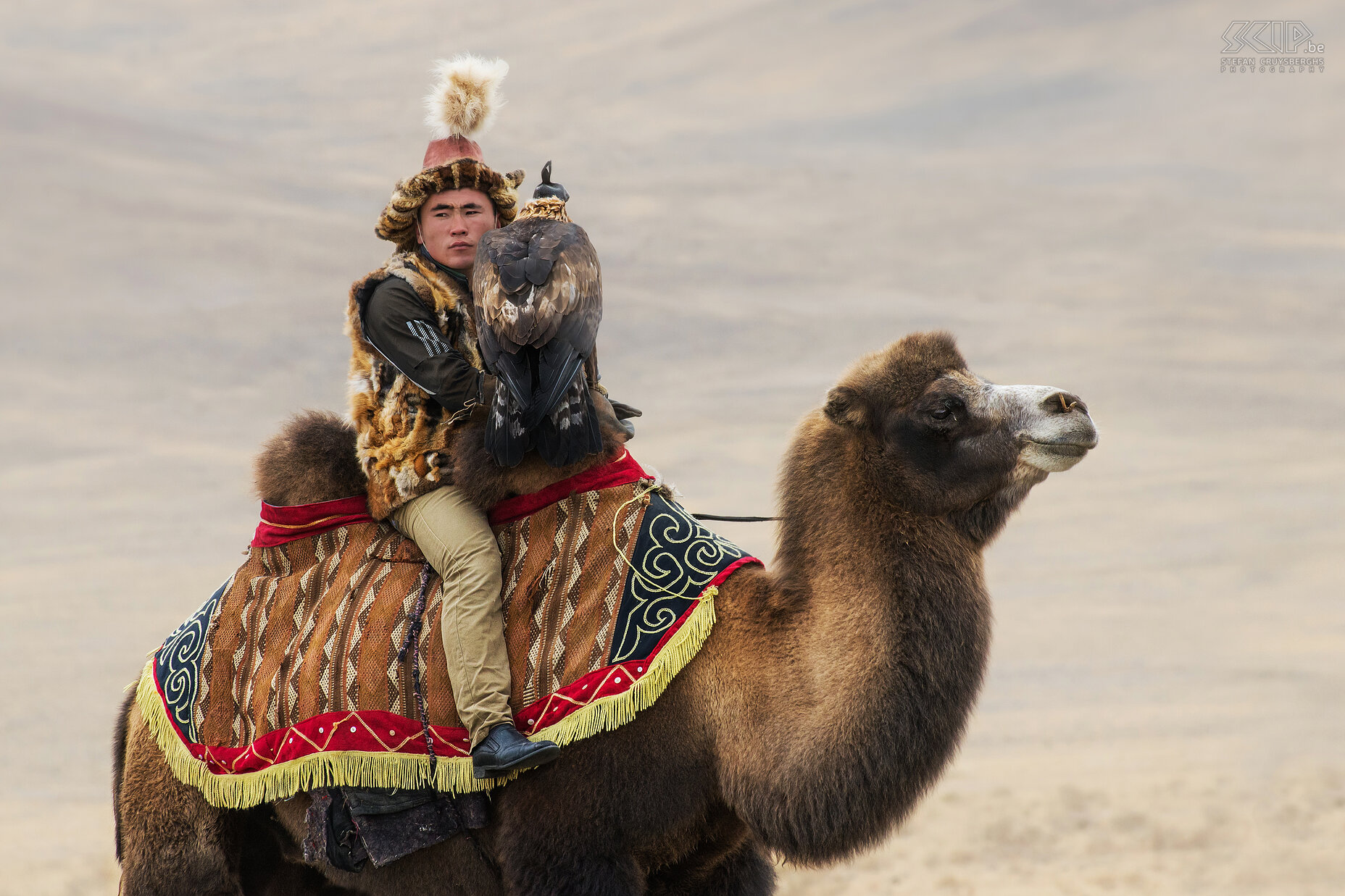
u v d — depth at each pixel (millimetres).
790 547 19828
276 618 20828
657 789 18953
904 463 19344
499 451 18484
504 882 19453
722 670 19094
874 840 18703
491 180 21578
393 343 20172
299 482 21234
